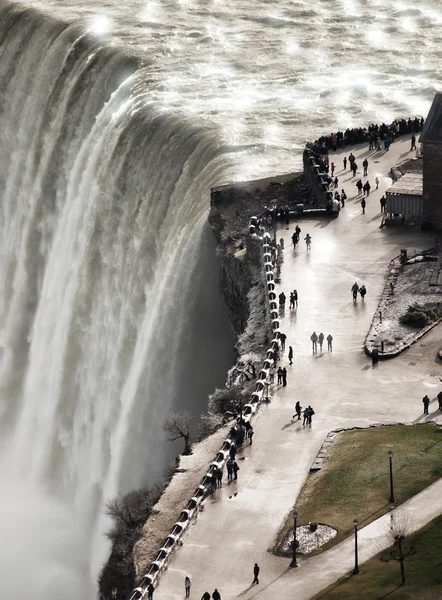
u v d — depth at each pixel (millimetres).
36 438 157000
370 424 98125
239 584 81688
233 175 148000
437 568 78500
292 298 116500
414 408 99875
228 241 131875
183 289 136000
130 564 87062
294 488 91125
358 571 80625
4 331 172625
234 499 90500
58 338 159250
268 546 85250
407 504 86688
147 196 160250
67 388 154500
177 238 146000
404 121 157750
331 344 109750
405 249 126250
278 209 135500
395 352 107688
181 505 92188
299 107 174000
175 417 114562
